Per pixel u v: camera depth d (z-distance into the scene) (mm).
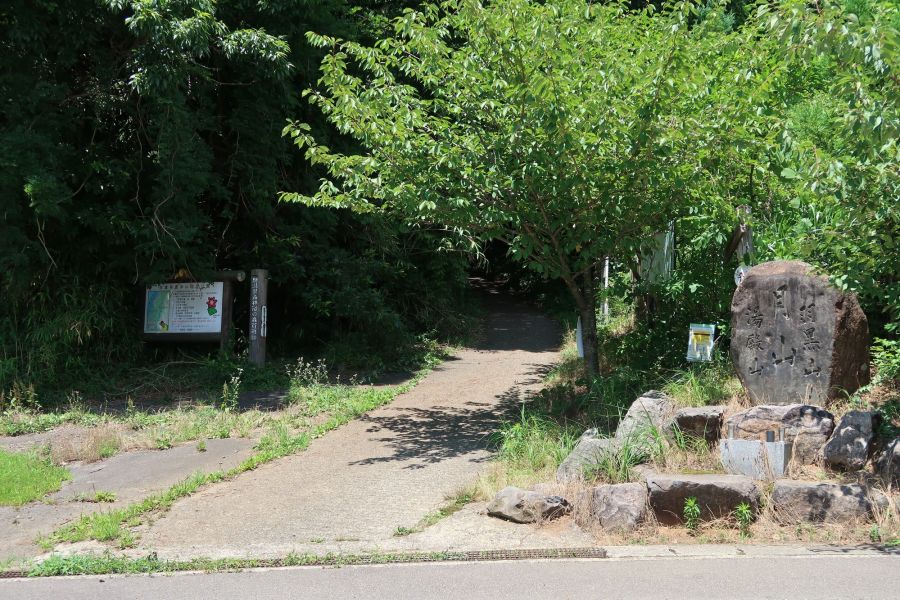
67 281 13023
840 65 6660
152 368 13500
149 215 12859
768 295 7707
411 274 18188
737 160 9328
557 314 21672
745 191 9953
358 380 13844
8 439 10164
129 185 13203
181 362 13562
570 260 11305
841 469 6473
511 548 5820
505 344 18234
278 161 15242
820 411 6785
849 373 7508
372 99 9523
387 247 16516
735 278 8945
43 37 11648
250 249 15391
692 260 10664
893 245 6496
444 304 19078
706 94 9133
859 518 5863
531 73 8711
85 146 13039
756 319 7750
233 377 12844
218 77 14266
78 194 12781
